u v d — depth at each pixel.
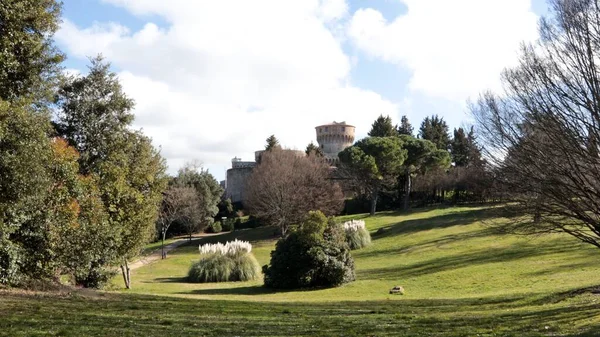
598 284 16.50
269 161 55.09
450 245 34.53
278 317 12.27
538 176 13.68
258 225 66.12
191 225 57.16
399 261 31.31
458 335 9.40
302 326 10.66
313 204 53.03
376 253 35.78
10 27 14.19
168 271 35.69
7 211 13.83
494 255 28.34
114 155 22.92
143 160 24.20
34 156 13.44
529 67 13.63
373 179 57.69
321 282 23.56
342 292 21.36
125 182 22.83
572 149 12.56
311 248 23.39
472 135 16.86
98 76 23.11
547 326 10.17
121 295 16.69
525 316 11.81
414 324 11.05
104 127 23.28
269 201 51.59
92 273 20.52
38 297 13.61
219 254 28.09
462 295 18.69
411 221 48.03
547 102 13.01
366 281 24.39
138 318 10.95
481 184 16.42
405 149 58.41
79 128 22.58
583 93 12.33
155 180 24.61
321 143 101.88
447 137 84.00
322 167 58.16
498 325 10.65
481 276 22.64
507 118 14.55
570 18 12.69
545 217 15.03
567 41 12.77
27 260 15.65
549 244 29.69
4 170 12.90
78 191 17.39
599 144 12.27
